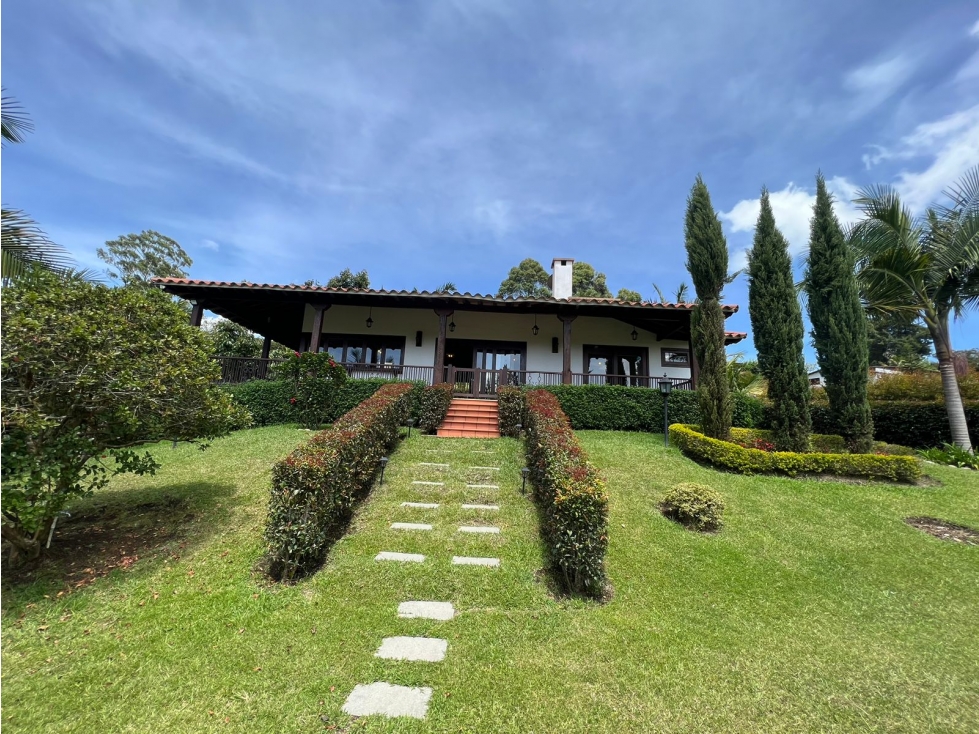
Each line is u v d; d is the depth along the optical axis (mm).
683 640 2988
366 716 2203
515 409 9273
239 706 2244
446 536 4422
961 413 9172
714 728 2215
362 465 5137
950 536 4922
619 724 2211
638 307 11375
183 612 3070
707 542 4574
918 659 2871
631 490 5906
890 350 30500
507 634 2951
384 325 14258
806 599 3623
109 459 6539
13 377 3340
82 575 3555
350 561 3836
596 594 3480
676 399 10477
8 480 3205
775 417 8070
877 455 7004
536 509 5156
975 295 9266
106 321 3771
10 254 6160
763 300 8336
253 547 4043
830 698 2471
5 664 2533
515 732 2143
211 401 4465
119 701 2264
